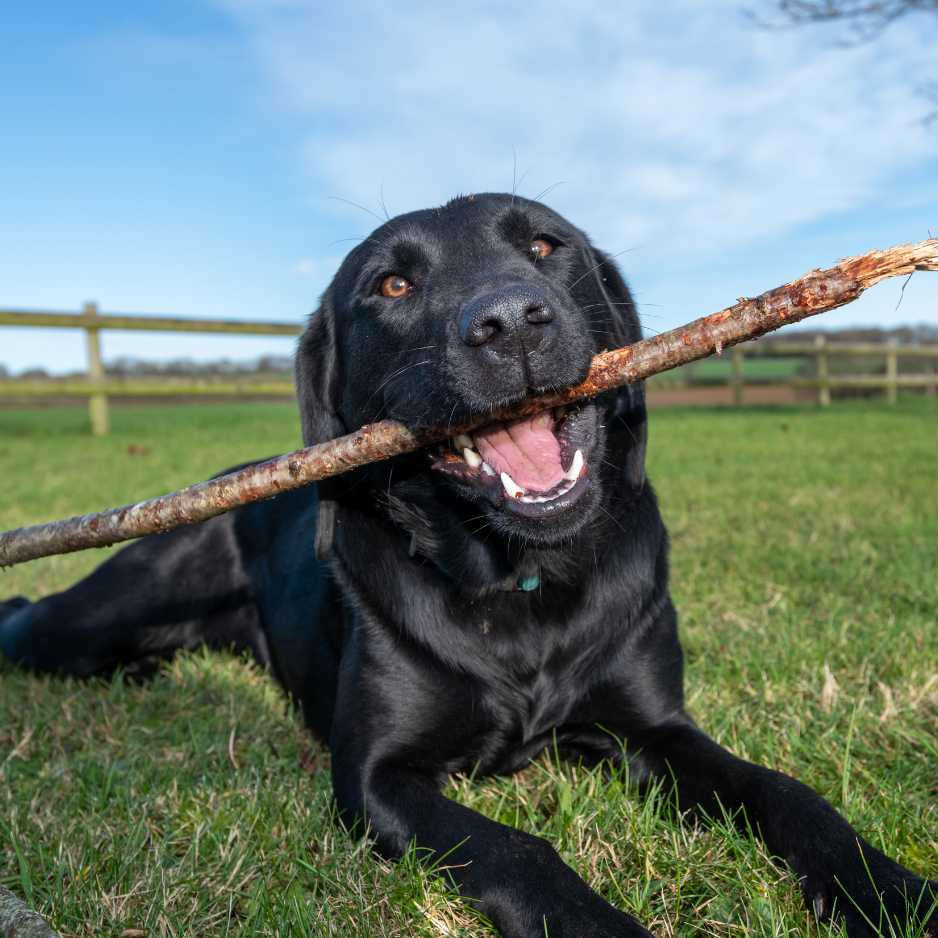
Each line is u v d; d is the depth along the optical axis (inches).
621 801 21.8
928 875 19.0
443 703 23.8
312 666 28.8
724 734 25.1
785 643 31.4
